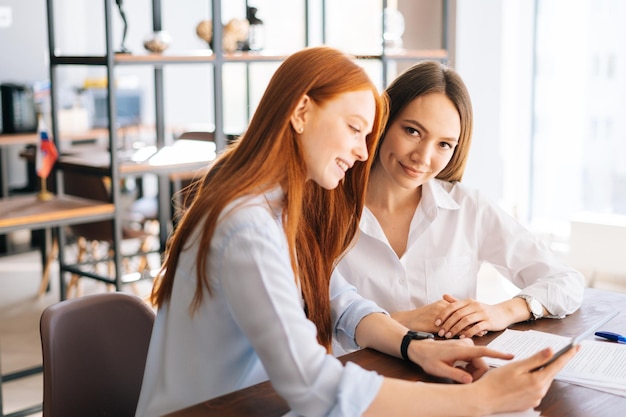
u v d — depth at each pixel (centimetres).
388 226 209
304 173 143
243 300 134
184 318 147
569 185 499
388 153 194
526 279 210
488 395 135
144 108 774
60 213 348
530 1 493
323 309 169
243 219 136
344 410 130
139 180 641
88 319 175
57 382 168
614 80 474
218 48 392
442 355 156
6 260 596
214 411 139
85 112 630
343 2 570
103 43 750
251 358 154
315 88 138
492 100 496
